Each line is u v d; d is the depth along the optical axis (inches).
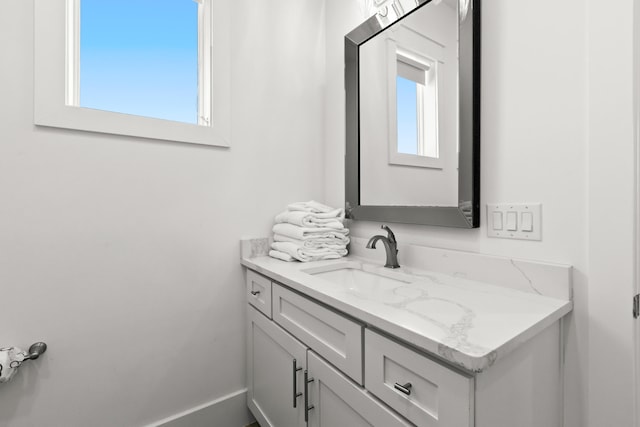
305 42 64.9
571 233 33.4
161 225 49.5
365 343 30.6
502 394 25.0
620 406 30.5
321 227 55.3
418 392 25.6
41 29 40.4
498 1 38.9
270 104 60.4
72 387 43.4
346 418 33.5
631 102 29.3
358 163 58.4
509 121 38.1
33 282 40.7
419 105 47.4
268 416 49.6
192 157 52.0
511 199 38.0
